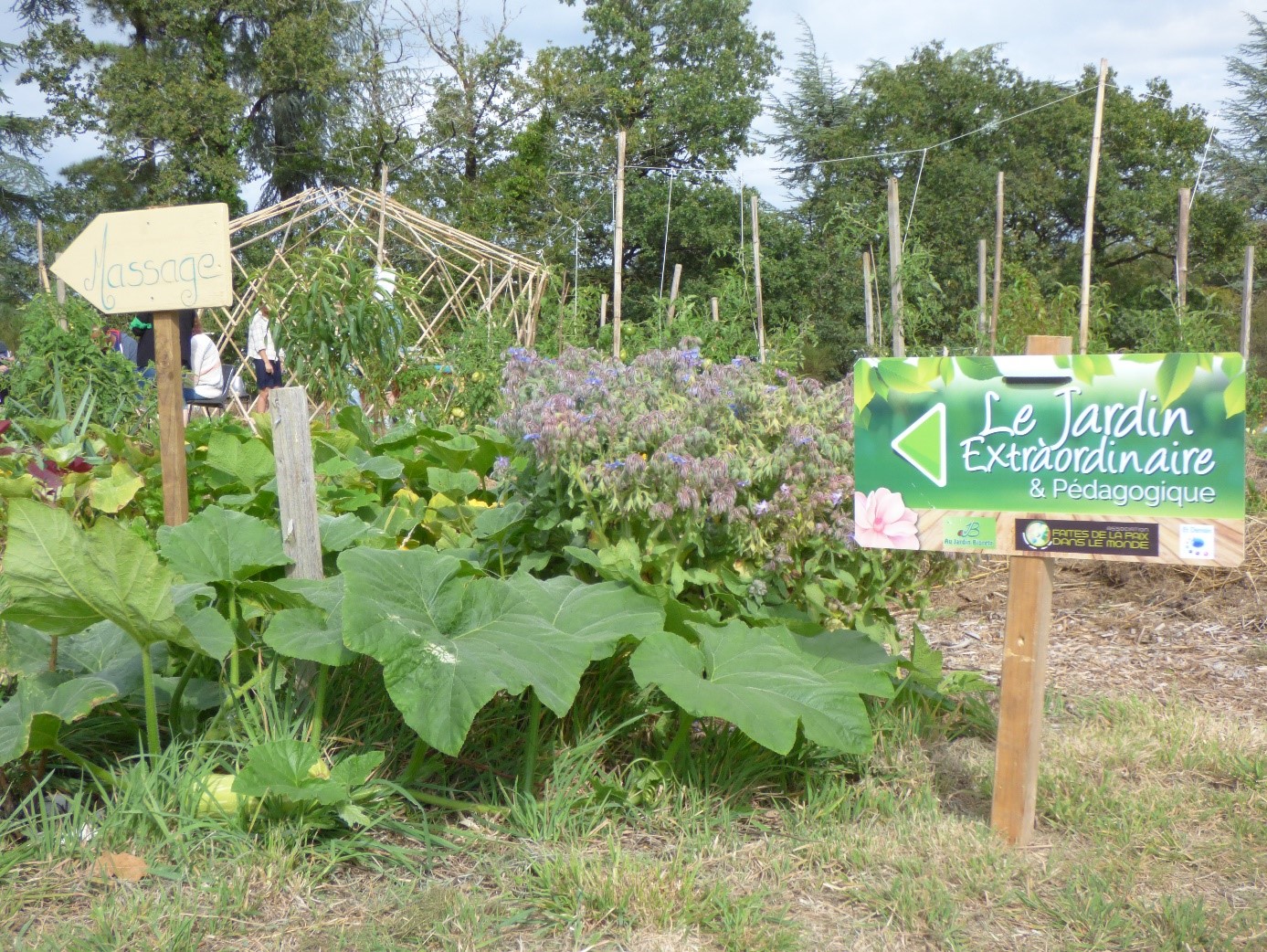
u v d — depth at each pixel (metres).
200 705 3.06
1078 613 5.42
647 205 31.98
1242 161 36.69
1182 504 2.62
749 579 3.56
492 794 2.94
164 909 2.33
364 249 12.27
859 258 29.02
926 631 5.00
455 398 9.29
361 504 4.56
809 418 3.64
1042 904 2.51
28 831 2.58
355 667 3.26
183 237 3.54
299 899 2.44
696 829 2.84
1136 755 3.40
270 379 10.42
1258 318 27.61
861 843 2.79
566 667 2.80
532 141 30.48
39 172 30.61
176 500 3.64
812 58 35.12
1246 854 2.76
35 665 3.03
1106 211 35.16
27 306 9.08
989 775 3.28
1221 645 4.83
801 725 3.15
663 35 35.78
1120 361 2.67
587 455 3.57
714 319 11.41
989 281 22.86
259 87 30.06
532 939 2.33
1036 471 2.77
